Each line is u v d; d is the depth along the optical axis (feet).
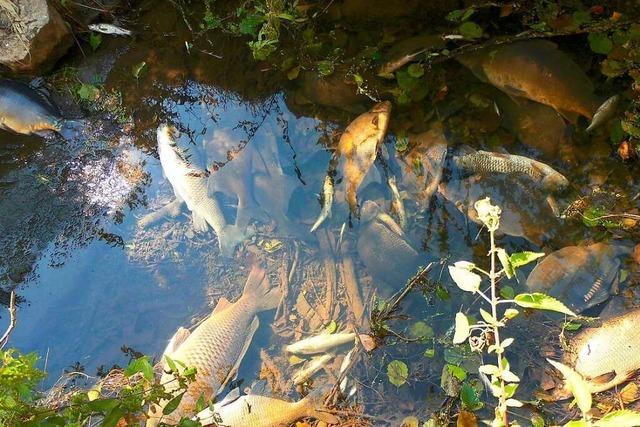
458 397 6.15
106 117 8.14
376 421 6.30
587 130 6.91
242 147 7.74
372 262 7.01
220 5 8.38
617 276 6.39
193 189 7.65
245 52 8.14
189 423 5.70
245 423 6.37
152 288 7.45
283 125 7.80
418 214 7.06
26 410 5.57
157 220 7.74
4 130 8.11
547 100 6.88
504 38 7.30
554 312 6.36
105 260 7.59
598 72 7.18
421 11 7.85
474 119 7.27
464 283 5.56
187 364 6.63
